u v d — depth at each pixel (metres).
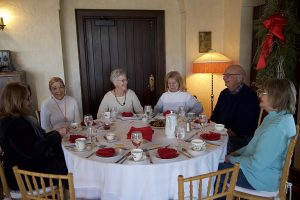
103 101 2.97
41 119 2.69
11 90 1.89
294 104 1.78
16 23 3.20
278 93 1.74
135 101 3.01
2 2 3.13
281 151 1.74
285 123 1.72
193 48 3.91
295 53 2.71
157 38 4.02
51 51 3.33
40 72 3.35
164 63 4.10
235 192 1.88
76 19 3.66
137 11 3.86
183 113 2.58
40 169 1.96
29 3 3.20
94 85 3.94
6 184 1.85
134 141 1.70
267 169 1.80
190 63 3.94
